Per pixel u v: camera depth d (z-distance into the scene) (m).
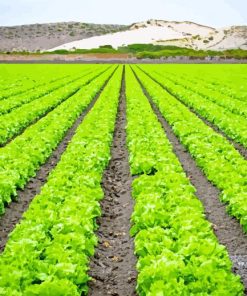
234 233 10.80
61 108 25.53
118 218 11.89
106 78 49.97
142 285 7.03
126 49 182.62
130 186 14.14
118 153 18.41
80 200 10.34
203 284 6.67
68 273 7.13
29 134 18.47
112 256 9.74
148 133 18.27
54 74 60.59
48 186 11.60
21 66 85.06
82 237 8.43
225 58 113.19
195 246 7.61
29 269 7.19
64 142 20.03
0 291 6.32
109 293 8.26
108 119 21.78
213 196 13.16
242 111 25.11
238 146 19.03
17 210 12.45
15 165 13.91
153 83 42.47
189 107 29.81
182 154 17.77
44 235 8.45
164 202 10.59
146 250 8.09
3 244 10.31
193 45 198.00
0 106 27.11
